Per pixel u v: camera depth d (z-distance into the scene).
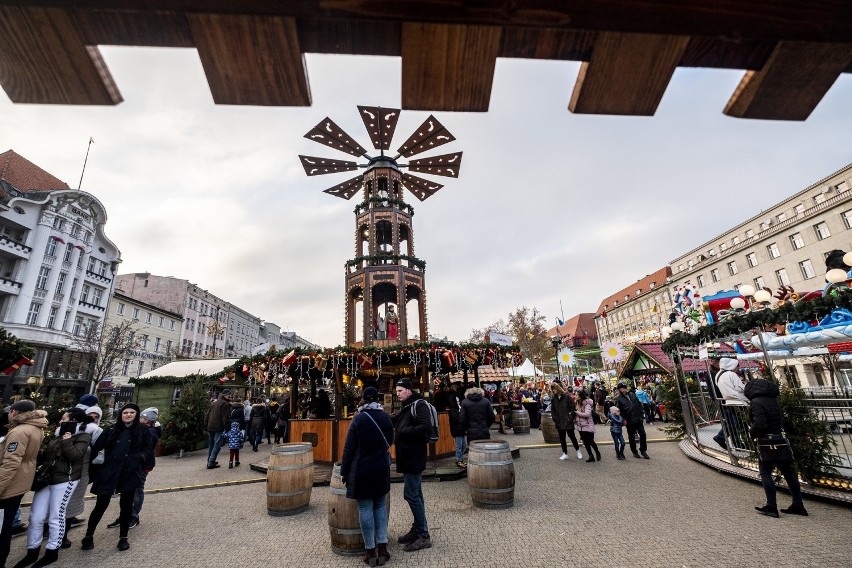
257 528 5.82
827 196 37.72
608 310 72.94
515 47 1.01
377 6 0.89
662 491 6.76
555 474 8.24
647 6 0.96
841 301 6.22
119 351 29.89
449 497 6.93
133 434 5.54
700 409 13.26
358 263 13.51
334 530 4.84
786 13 0.98
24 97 1.03
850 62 1.06
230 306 63.38
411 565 4.40
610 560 4.31
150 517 6.55
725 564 4.10
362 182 15.04
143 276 49.91
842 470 6.78
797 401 6.62
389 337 13.06
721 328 8.46
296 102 1.04
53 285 29.94
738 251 44.97
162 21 0.92
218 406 10.88
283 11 0.88
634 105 1.13
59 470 5.05
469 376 22.56
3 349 7.81
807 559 4.09
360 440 4.48
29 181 32.47
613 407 9.72
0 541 4.45
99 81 1.00
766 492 5.41
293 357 9.95
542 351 42.38
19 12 0.89
